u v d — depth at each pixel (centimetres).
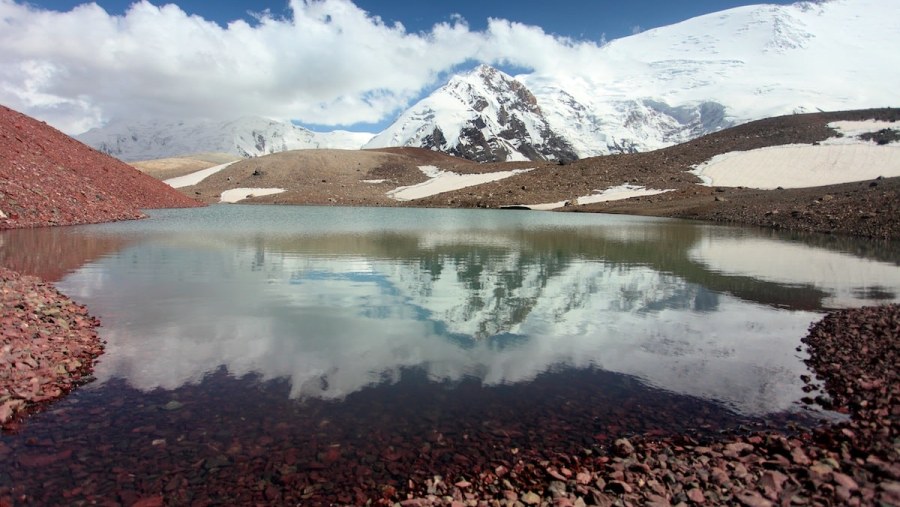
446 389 812
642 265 2083
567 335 1112
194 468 581
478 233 3494
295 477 569
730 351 1004
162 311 1252
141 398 755
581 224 4462
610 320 1239
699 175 7644
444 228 3931
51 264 1856
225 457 605
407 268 1959
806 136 8856
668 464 602
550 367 915
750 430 686
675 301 1445
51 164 3947
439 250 2527
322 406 743
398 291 1548
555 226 4216
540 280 1744
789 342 1055
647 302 1430
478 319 1238
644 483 564
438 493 545
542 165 10131
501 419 714
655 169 8294
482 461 609
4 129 3847
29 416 691
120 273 1731
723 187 6788
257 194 9131
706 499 537
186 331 1090
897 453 605
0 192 3114
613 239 3144
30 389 751
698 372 893
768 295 1515
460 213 6244
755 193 5947
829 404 755
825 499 526
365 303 1386
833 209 4047
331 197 8719
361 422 697
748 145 8869
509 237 3231
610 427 695
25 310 1051
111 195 4400
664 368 911
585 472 584
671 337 1098
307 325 1162
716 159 8381
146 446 623
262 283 1628
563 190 7931
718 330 1151
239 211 6019
